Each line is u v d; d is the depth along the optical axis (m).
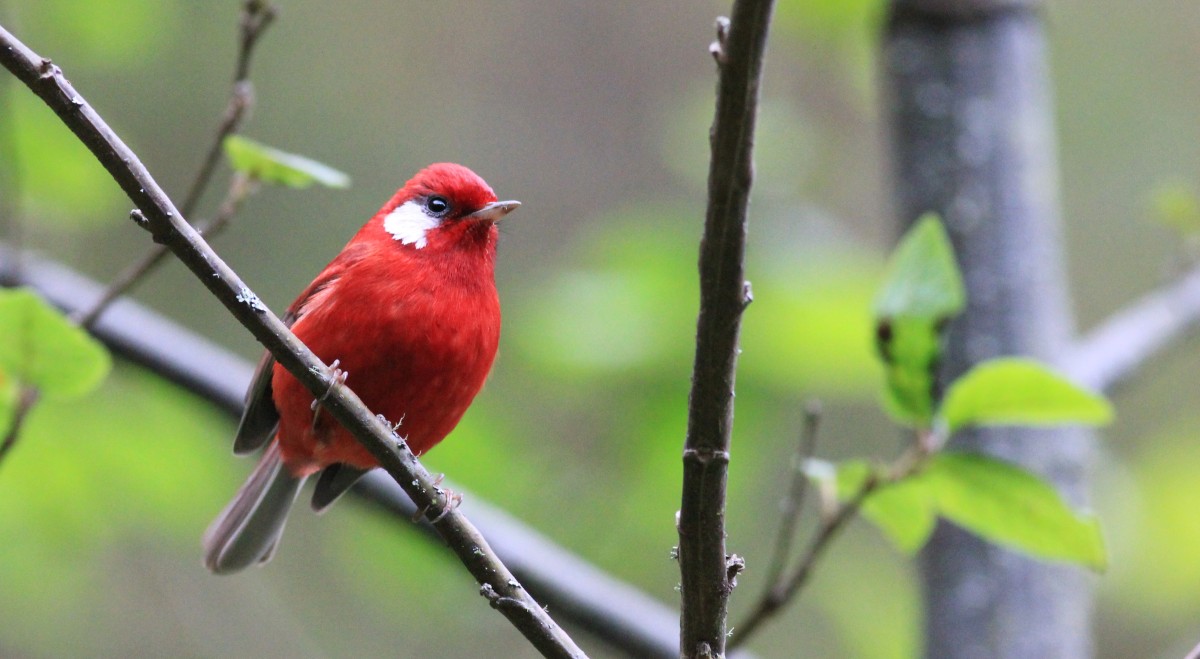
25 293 6.36
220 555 8.92
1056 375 6.58
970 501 6.85
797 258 11.47
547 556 9.62
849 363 11.18
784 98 16.97
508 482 11.45
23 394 6.65
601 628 9.45
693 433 5.10
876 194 16.84
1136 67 19.11
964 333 9.55
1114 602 14.53
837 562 13.60
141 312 10.27
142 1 11.80
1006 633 9.05
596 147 19.42
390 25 19.55
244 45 7.53
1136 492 13.35
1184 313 11.09
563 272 12.31
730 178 4.73
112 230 16.56
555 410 12.52
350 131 18.78
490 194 8.54
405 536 11.62
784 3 11.96
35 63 5.21
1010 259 9.66
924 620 9.37
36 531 10.95
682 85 19.66
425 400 8.23
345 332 7.94
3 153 10.29
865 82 12.20
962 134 9.80
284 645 14.52
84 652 13.41
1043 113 10.09
